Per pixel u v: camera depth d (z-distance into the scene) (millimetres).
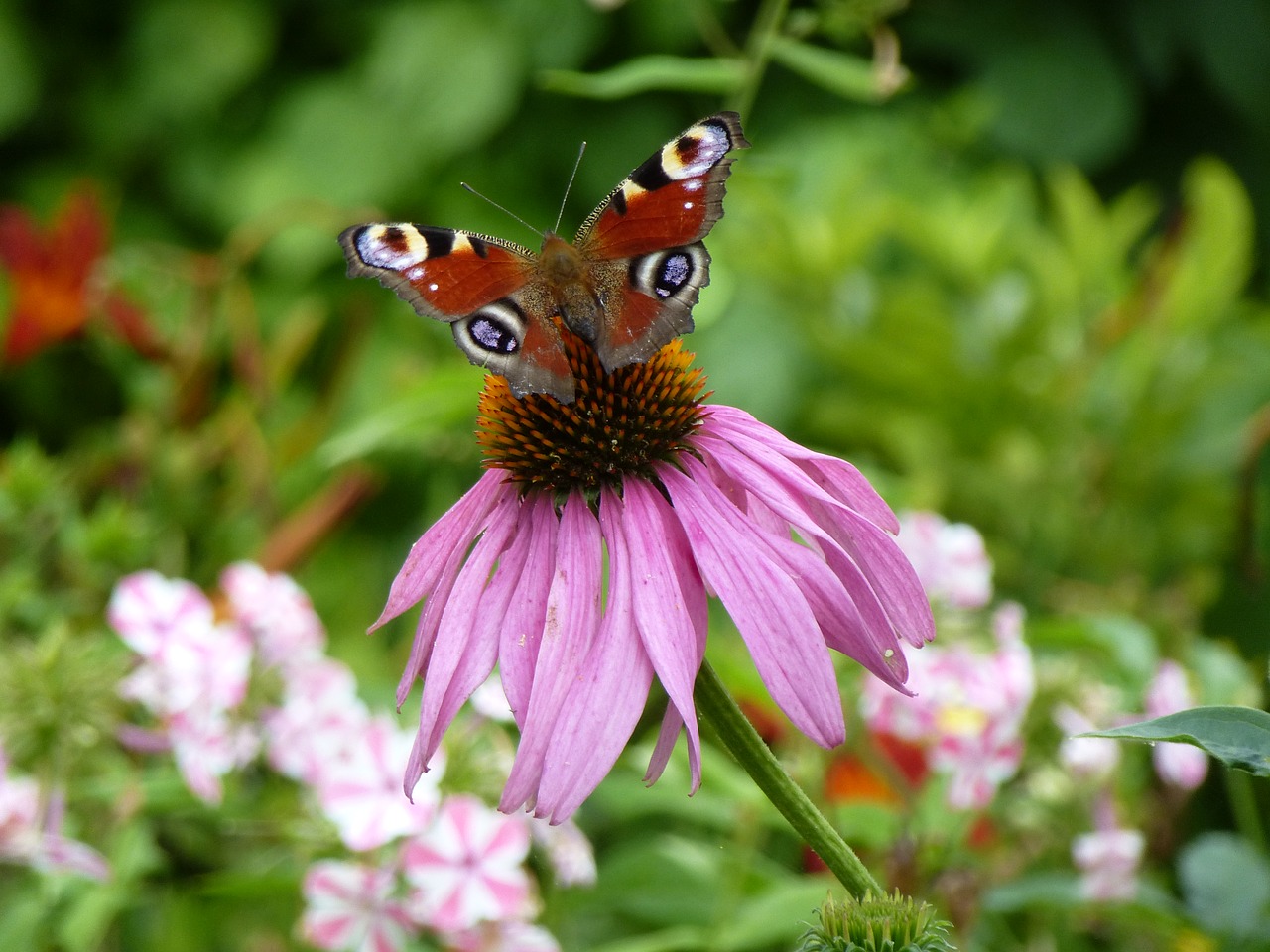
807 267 857
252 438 664
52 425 968
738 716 408
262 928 582
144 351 662
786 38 604
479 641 412
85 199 656
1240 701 542
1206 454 810
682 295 416
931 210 882
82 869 500
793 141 1053
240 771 529
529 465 424
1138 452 808
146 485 649
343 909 483
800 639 399
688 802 524
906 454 818
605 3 630
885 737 542
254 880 498
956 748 506
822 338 850
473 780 493
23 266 647
